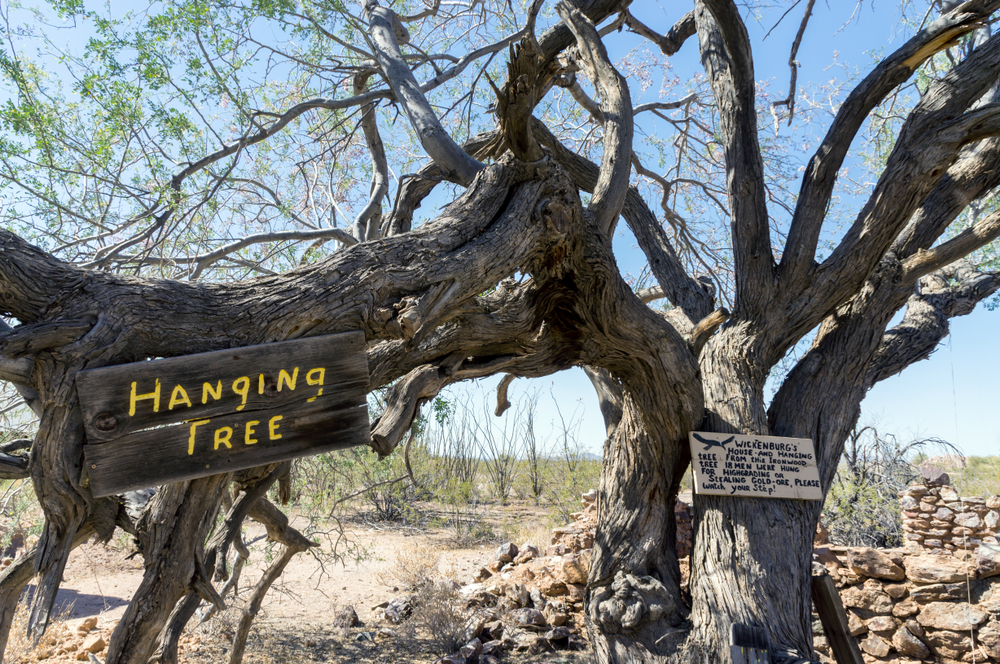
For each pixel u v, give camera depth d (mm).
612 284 4176
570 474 13445
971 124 4805
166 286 2271
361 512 13852
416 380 3924
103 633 6812
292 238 5820
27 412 5043
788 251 5352
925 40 4914
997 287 6641
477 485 17438
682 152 9227
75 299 2090
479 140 6738
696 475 4750
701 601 4391
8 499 5102
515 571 8070
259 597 5316
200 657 6559
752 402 5094
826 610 4695
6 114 4410
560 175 3664
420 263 2961
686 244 9297
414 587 8844
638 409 5109
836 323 5688
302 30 5973
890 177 4965
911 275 5449
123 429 2053
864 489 7914
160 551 2570
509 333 4258
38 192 4836
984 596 5621
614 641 4613
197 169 5066
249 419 2258
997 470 10859
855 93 5211
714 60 5910
